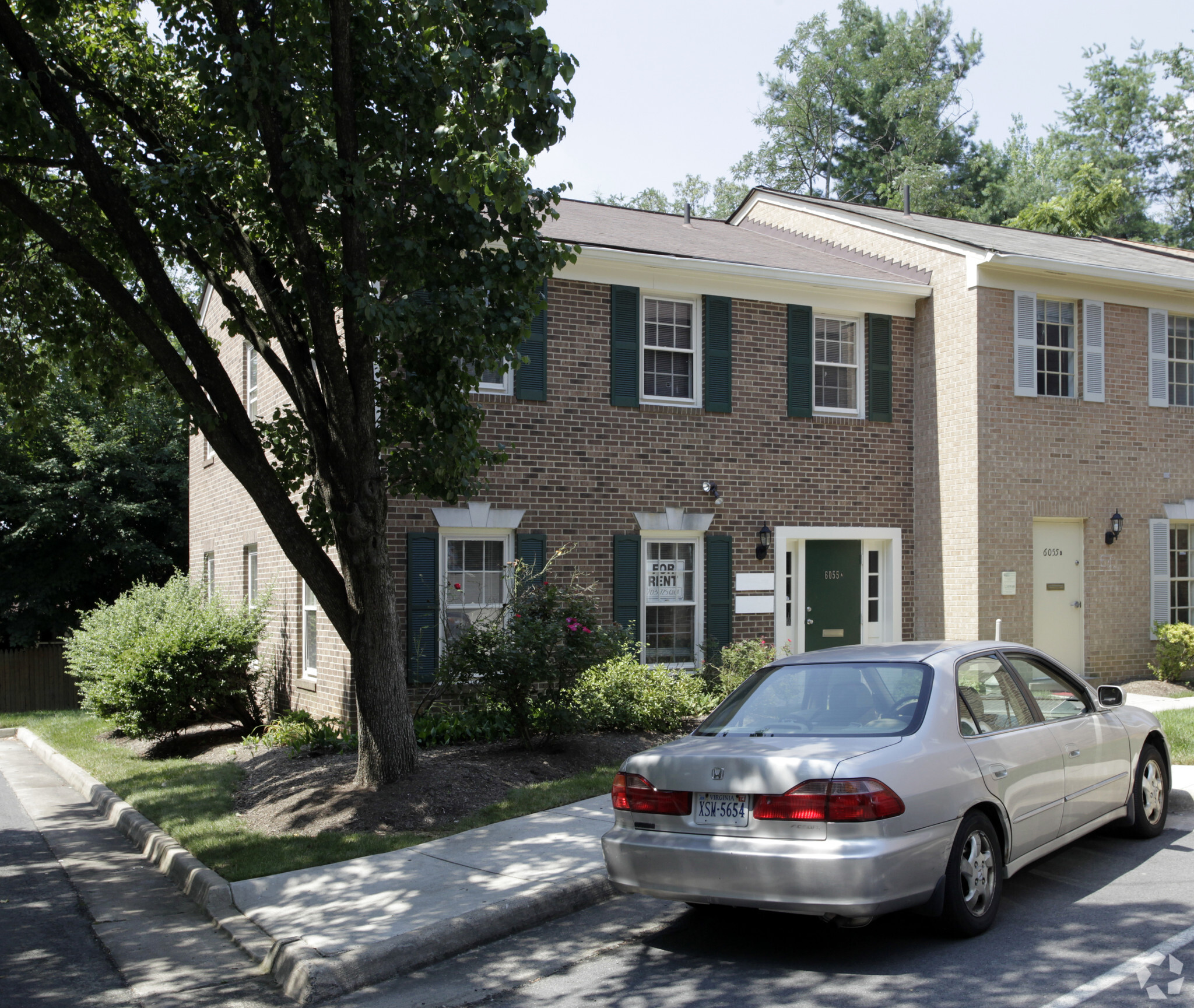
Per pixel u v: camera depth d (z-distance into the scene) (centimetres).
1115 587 1570
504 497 1290
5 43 796
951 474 1514
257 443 873
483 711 1124
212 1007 509
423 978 529
